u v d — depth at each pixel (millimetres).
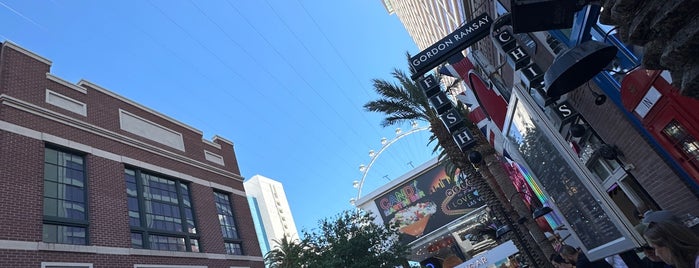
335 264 21281
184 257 16578
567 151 4906
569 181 5199
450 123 10086
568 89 4055
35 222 12266
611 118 6363
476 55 11219
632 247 4328
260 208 171500
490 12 9398
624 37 2459
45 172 13555
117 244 14258
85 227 13789
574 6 3195
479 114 13578
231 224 21547
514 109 6832
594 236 5254
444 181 52750
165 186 18469
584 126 7332
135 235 15477
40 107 14375
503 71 10281
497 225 20812
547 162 5863
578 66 3936
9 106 13438
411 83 18203
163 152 19078
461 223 49344
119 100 18672
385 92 18469
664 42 2227
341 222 23609
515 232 14039
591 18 5195
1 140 12625
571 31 5871
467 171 17078
